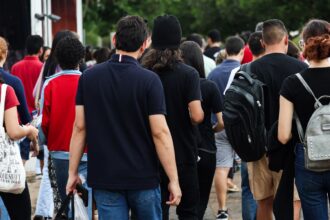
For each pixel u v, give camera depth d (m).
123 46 6.93
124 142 6.80
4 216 8.03
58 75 8.83
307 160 7.25
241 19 50.31
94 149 6.86
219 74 11.28
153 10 39.72
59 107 8.77
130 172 6.78
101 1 39.12
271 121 8.48
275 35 8.52
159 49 8.35
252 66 8.57
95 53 15.60
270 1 42.91
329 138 7.17
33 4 18.95
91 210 8.16
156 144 6.84
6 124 7.65
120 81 6.85
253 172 8.72
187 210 8.54
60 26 22.88
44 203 10.44
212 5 52.22
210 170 9.41
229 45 11.33
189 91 8.26
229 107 8.34
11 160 7.66
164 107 6.88
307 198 7.42
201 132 9.30
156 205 6.93
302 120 7.35
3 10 18.97
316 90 7.25
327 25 7.68
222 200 11.08
